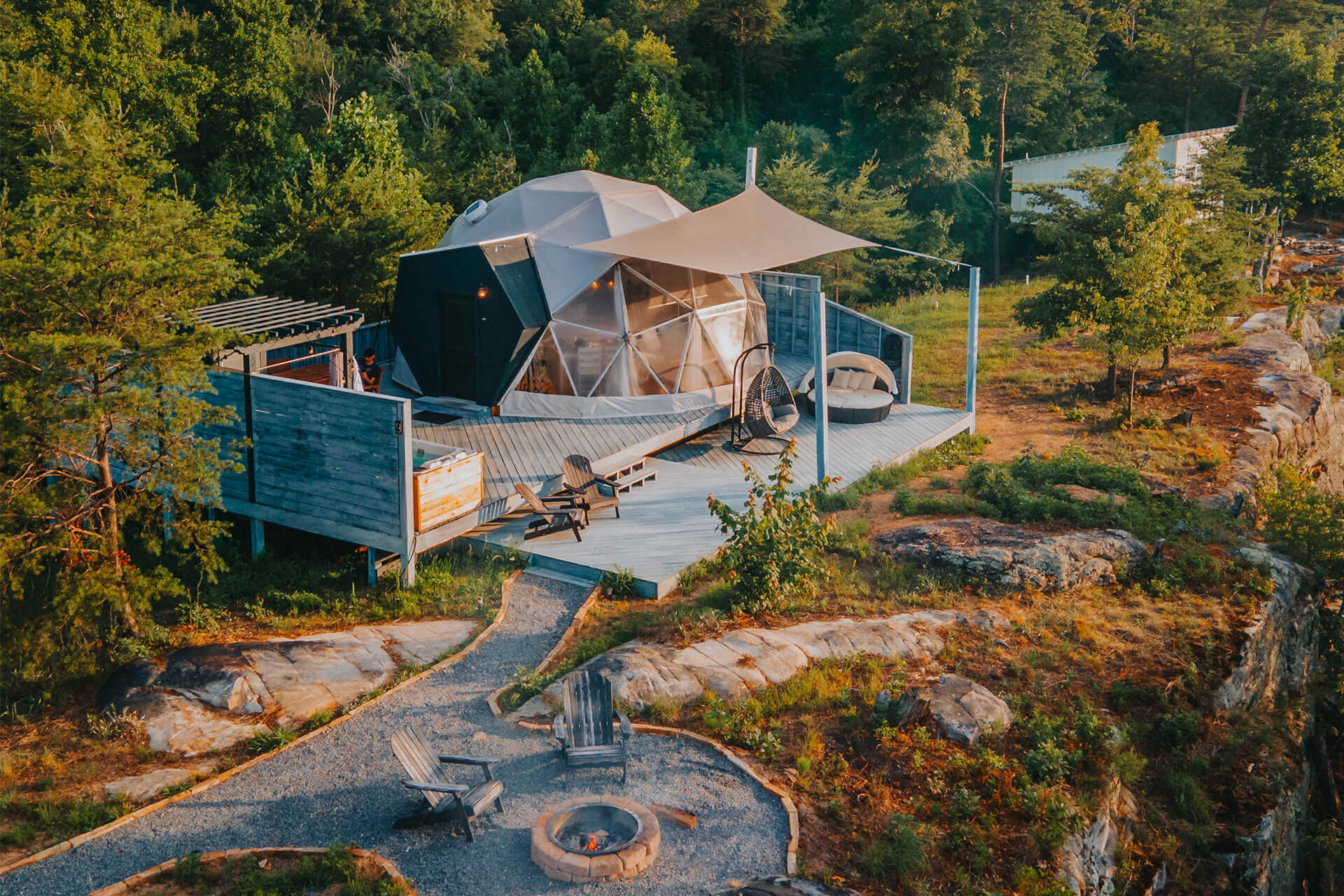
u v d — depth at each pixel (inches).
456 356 792.9
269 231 1100.5
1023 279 1881.2
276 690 426.6
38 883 315.0
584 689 386.0
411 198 1169.4
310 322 590.9
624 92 1760.6
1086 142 2208.4
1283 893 497.7
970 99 1971.0
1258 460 789.9
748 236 768.3
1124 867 404.8
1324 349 1306.6
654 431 735.1
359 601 527.2
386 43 2420.0
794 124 2418.8
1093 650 516.1
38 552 449.1
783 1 2493.8
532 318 762.2
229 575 561.0
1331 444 975.0
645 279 786.8
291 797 361.4
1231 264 1007.6
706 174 1930.4
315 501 559.5
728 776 379.2
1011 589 557.3
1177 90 2364.7
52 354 418.9
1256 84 2108.8
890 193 1967.3
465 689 439.2
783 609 516.4
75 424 435.5
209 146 1721.2
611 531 604.1
